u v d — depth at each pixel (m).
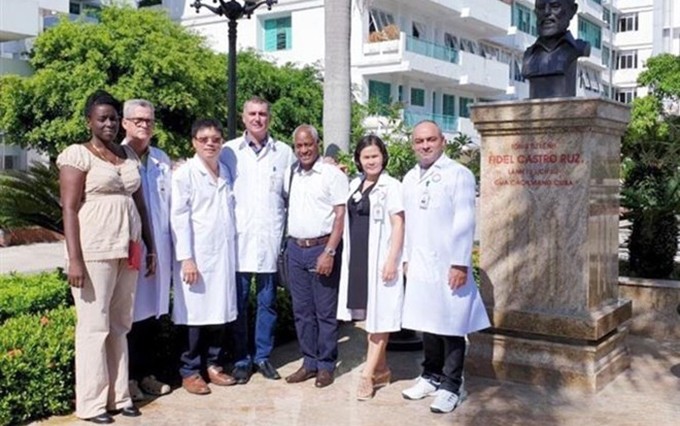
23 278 7.24
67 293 6.79
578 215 5.08
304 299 5.38
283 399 5.00
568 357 5.14
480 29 32.03
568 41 5.23
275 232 5.41
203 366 5.45
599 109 4.93
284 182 5.44
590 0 43.31
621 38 49.66
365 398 4.98
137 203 4.81
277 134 20.75
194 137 5.12
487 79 30.30
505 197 5.36
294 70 22.38
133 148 4.92
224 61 20.50
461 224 4.68
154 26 18.91
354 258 5.08
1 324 5.64
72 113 18.00
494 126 5.34
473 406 4.83
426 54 26.44
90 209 4.45
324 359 5.32
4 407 4.36
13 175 6.10
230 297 5.18
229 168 5.36
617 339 5.51
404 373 5.64
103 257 4.45
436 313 4.75
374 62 25.31
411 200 4.88
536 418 4.61
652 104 33.56
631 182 7.45
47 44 18.25
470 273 4.78
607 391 5.12
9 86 18.22
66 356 4.67
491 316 5.41
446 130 27.97
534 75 5.32
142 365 5.20
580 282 5.11
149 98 17.92
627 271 7.50
